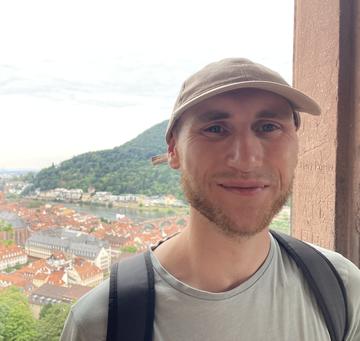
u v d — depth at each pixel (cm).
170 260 45
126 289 42
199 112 41
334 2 67
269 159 41
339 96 67
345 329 46
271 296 44
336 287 46
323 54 70
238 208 40
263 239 44
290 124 43
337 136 67
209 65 43
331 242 68
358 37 65
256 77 40
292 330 43
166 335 40
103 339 41
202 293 41
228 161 40
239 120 41
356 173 66
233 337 41
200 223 43
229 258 43
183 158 42
